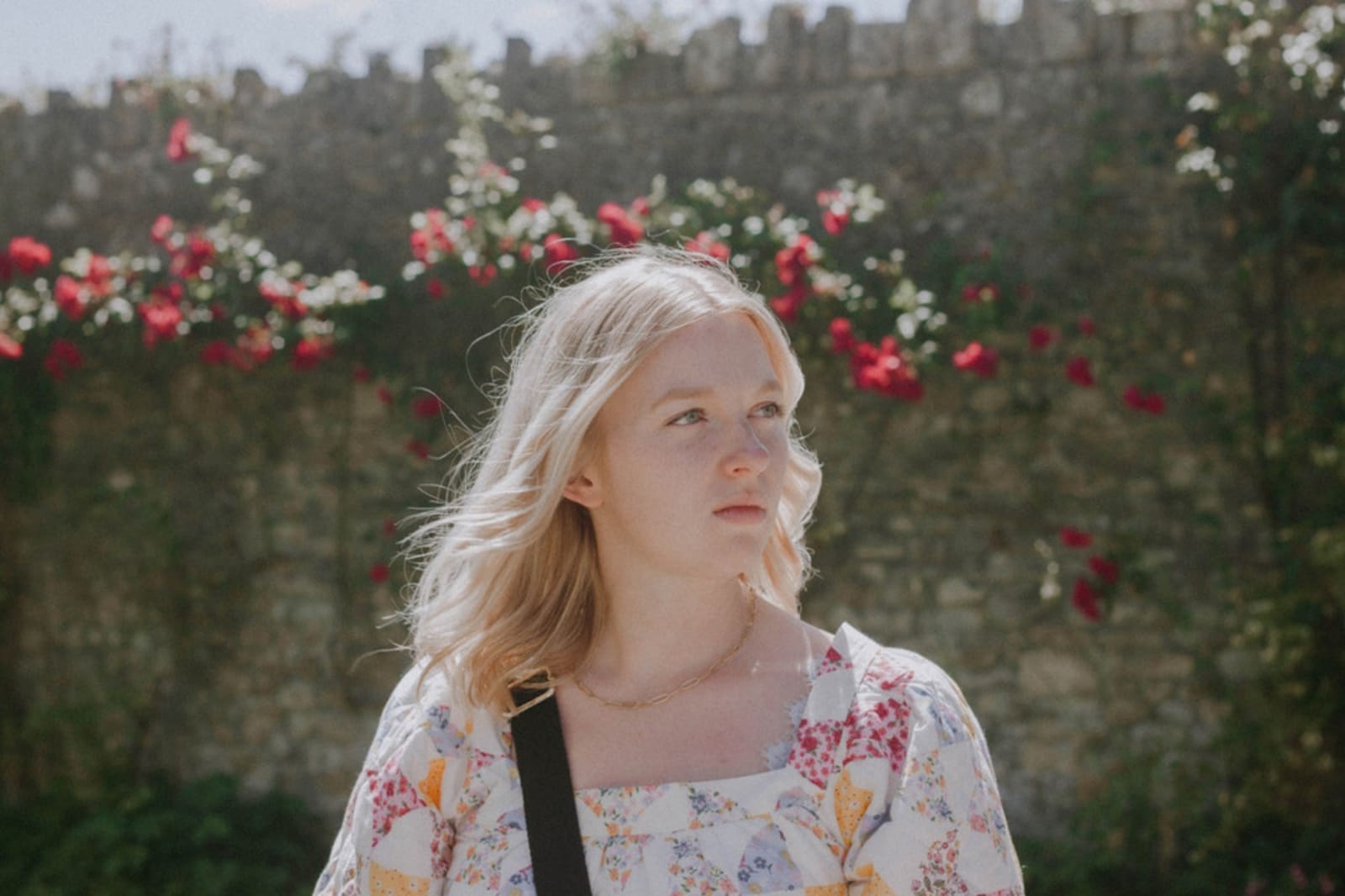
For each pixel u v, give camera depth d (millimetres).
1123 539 6355
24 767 7480
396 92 7375
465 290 6797
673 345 1467
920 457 6594
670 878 1351
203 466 7395
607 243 6555
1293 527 6086
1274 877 5828
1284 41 6176
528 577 1590
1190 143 6258
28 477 7508
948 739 1394
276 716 7277
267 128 7523
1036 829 6367
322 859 7066
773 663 1498
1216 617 6242
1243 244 6246
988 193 6602
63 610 7523
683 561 1454
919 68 6730
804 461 1721
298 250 7383
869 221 6652
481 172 6809
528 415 1570
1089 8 6512
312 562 7273
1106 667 6371
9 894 6727
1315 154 6047
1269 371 6238
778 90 6902
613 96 7102
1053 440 6480
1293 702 6070
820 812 1371
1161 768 6227
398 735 1552
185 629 7383
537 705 1503
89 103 7816
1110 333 6426
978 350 6109
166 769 7383
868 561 6625
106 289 7266
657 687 1500
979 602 6520
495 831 1453
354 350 7039
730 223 6508
